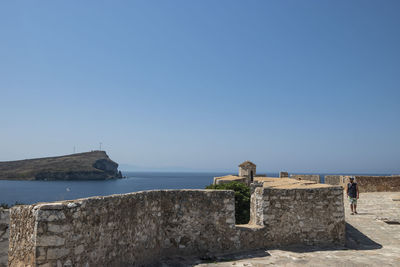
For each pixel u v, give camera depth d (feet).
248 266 28.07
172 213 32.17
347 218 49.39
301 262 29.37
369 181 81.20
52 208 18.60
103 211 22.27
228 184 81.30
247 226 36.42
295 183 46.78
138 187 426.51
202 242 32.58
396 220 46.93
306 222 36.96
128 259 25.11
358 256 31.76
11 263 20.74
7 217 23.36
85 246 20.34
